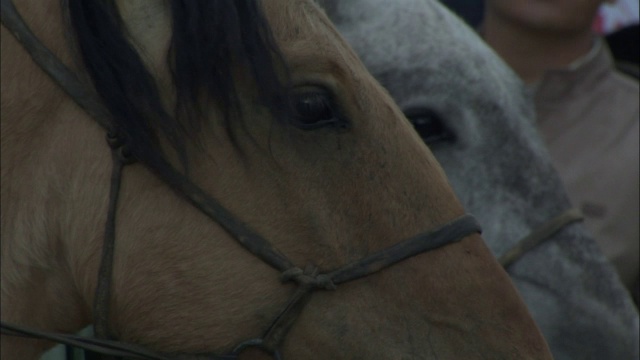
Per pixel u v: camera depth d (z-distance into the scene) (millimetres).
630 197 6496
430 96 5637
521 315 4367
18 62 4191
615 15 9172
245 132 4188
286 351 4266
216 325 4234
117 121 4121
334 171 4270
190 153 4184
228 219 4191
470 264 4336
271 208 4227
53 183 4207
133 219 4203
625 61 7395
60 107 4195
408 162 4355
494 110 5645
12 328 4023
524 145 5645
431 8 5895
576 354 5527
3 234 4215
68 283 4309
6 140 4191
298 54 4211
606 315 5555
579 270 5566
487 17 6918
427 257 4309
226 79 4133
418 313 4273
